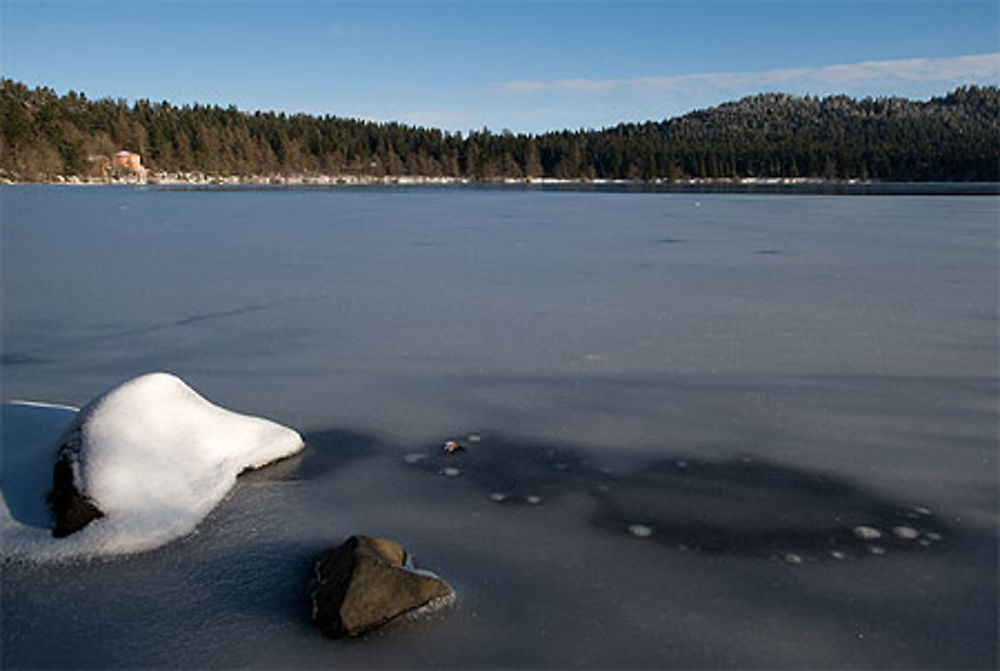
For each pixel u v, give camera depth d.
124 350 6.64
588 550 3.32
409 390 5.53
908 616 2.83
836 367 6.01
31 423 4.22
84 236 17.33
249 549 3.29
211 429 4.08
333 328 7.52
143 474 3.59
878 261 12.51
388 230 19.19
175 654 2.61
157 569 3.11
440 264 12.31
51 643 2.66
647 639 2.70
